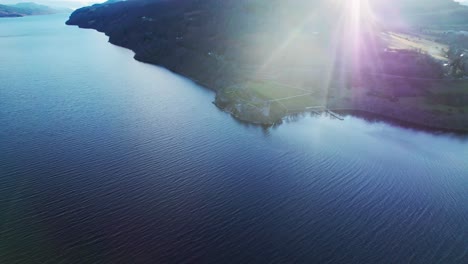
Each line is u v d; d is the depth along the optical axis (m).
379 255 53.12
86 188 68.25
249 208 63.31
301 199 66.25
